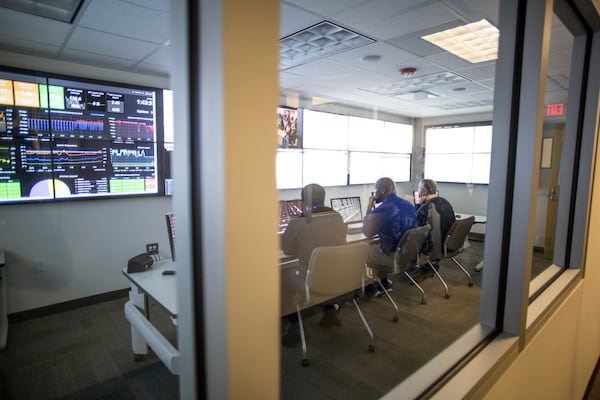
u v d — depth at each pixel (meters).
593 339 2.39
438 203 3.10
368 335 2.02
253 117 0.43
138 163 3.23
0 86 2.58
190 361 0.48
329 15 2.04
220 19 0.39
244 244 0.43
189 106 0.44
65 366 2.17
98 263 3.10
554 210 2.74
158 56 2.76
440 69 3.10
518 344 1.21
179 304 0.49
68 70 2.86
